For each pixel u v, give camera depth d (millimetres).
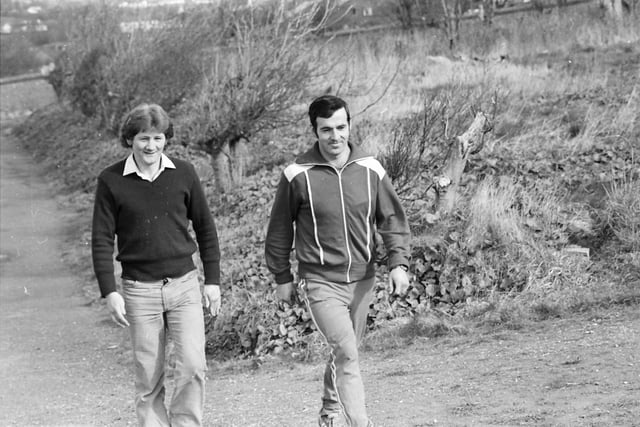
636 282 10672
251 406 8352
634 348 8062
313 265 6059
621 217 11945
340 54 23156
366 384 8336
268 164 20812
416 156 14398
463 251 11453
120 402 9617
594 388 7016
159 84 26797
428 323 10305
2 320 15148
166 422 6301
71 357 12492
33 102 57125
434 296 11141
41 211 26297
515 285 11070
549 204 12539
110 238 6145
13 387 10883
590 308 9992
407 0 32500
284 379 9562
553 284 10930
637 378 7129
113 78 29219
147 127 6035
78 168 31141
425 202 12898
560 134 16188
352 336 5973
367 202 6008
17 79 62312
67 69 40500
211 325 11930
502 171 14227
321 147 6059
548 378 7504
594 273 11148
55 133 39906
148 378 6219
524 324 9867
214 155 19781
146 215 6098
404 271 6121
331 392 6270
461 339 9758
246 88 19234
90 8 33312
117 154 29750
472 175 13945
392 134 15625
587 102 18047
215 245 6391
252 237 15305
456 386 7730
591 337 8750
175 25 27766
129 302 6164
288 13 20250
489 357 8664
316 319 6031
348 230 5992
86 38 33469
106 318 14789
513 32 27797
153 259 6121
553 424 6234
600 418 6230
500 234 11680
